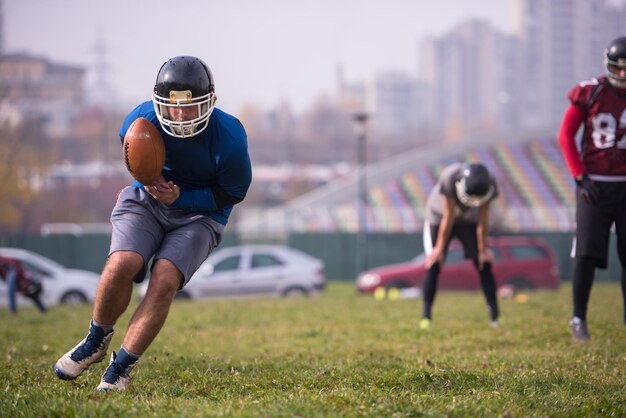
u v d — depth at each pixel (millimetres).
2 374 12828
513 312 25391
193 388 11141
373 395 10344
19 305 46125
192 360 14609
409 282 52750
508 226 78312
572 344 16422
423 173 123875
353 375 12289
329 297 45500
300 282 50531
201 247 10688
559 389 11164
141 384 11375
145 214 10664
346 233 79062
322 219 96875
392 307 30859
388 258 77750
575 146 15953
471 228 21141
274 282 50375
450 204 20203
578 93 15852
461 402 9914
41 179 150375
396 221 90688
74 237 77688
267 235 80688
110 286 10250
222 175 10617
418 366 13539
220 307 34375
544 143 129750
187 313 30703
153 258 10547
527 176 121000
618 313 23656
